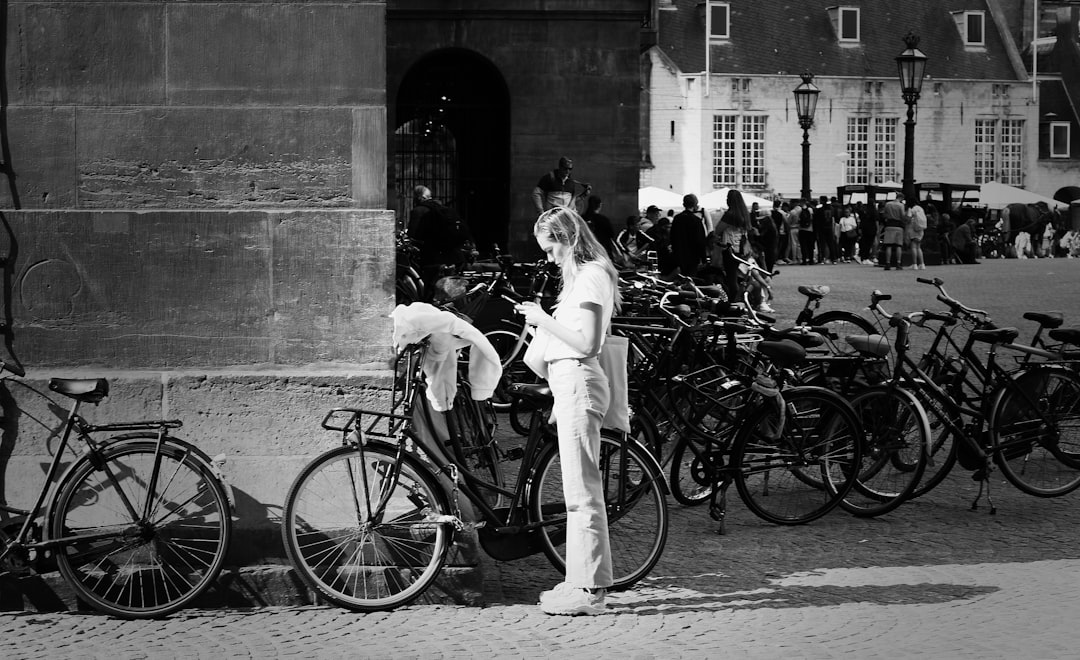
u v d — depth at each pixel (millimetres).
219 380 6504
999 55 64938
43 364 6535
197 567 6305
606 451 6586
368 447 6227
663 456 8680
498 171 20375
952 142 63750
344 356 6594
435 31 19375
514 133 19609
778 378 8180
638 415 8125
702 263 16281
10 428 6457
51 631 5926
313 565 6277
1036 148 64812
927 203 46438
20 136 6523
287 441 6527
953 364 8688
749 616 6137
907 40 36625
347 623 6039
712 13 60906
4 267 6512
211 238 6555
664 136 59625
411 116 20203
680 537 7684
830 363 8508
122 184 6566
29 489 6445
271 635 5867
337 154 6613
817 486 7961
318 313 6586
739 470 7773
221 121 6578
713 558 7211
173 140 6570
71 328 6535
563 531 6633
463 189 20500
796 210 42438
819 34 62469
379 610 6227
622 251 17422
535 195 17047
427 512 6262
